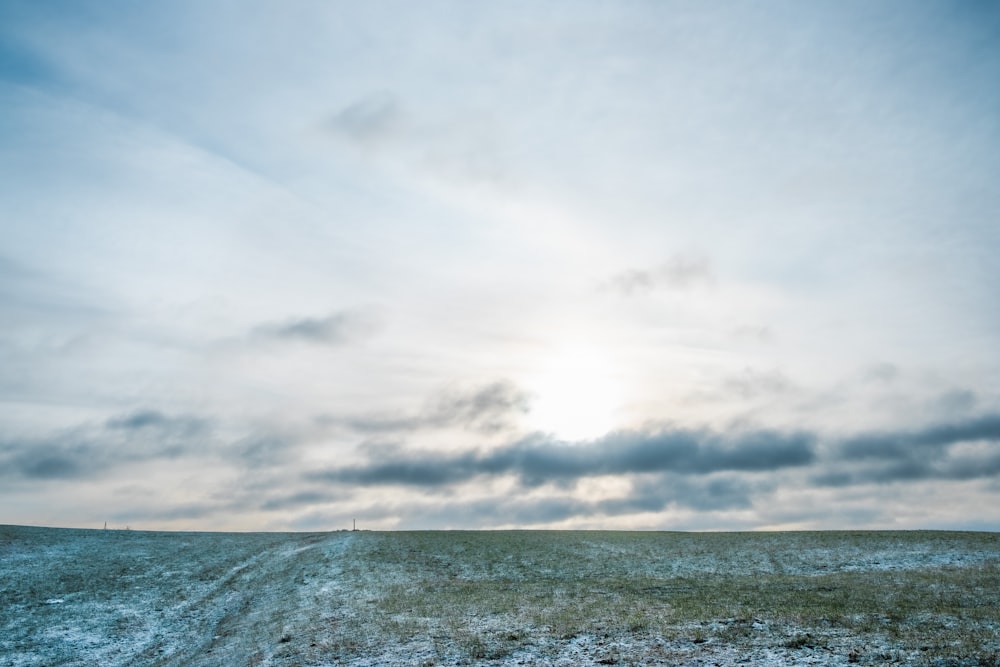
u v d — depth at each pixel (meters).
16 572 51.19
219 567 55.28
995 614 28.42
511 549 59.84
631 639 27.66
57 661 33.22
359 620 34.06
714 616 30.48
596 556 56.12
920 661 22.56
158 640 36.78
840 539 58.03
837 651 24.33
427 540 64.69
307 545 64.25
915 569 44.69
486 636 29.45
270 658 28.75
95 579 50.06
